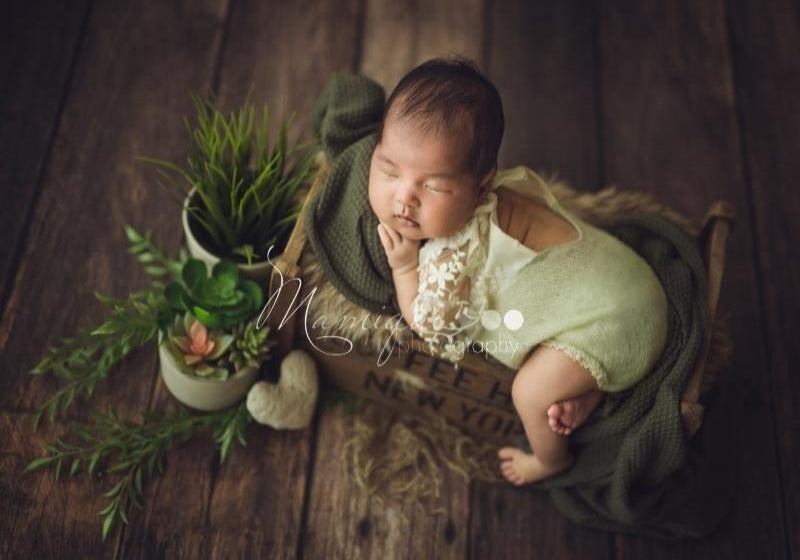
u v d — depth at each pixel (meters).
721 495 1.64
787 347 1.82
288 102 2.02
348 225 1.47
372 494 1.61
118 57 2.03
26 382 1.64
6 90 1.94
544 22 2.19
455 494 1.63
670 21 2.23
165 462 1.61
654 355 1.44
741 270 1.90
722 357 1.55
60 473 1.57
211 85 2.02
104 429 1.59
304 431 1.67
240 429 1.61
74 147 1.90
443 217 1.31
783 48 2.22
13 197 1.82
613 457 1.51
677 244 1.58
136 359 1.70
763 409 1.75
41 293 1.73
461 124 1.25
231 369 1.57
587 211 1.69
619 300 1.41
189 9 2.11
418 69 1.31
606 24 2.21
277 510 1.59
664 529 1.60
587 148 2.04
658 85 2.14
